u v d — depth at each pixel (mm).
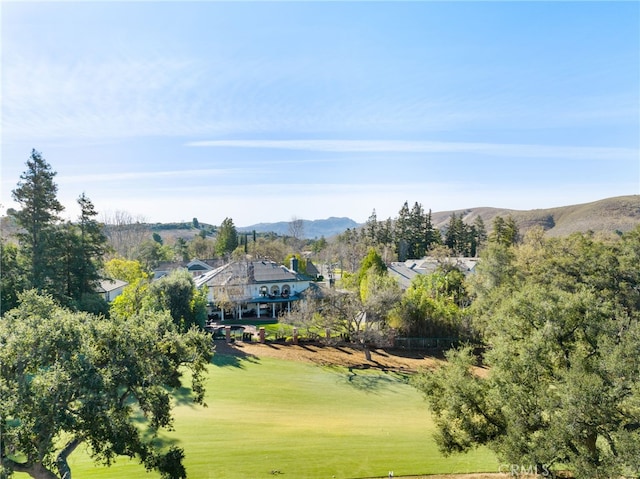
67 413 11711
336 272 107062
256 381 31203
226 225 116250
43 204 41625
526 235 63062
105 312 43875
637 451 12875
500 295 40656
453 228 124625
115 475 16219
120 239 114250
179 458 14266
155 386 14391
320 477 16812
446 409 19234
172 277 43312
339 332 48469
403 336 46344
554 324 17859
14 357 11961
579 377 14594
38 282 38281
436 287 59469
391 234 125625
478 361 41406
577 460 14055
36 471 12367
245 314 61531
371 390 31578
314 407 26688
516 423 15867
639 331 15820
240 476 16406
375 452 19625
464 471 18422
